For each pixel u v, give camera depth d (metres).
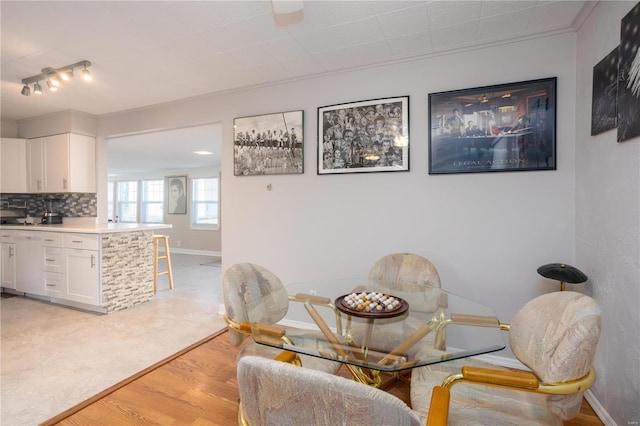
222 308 3.39
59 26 2.05
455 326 1.56
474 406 1.18
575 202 2.09
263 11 1.91
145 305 3.71
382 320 1.56
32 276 3.83
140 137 4.71
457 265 2.41
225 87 3.13
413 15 1.96
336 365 1.56
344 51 2.41
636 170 1.42
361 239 2.70
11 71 2.71
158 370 2.22
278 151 2.99
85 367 2.26
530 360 1.27
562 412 1.05
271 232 3.04
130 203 9.55
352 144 2.71
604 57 1.70
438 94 2.42
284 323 1.68
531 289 2.22
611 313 1.63
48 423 1.68
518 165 2.22
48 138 3.98
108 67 2.66
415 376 1.42
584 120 1.96
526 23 2.04
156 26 2.06
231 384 2.05
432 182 2.47
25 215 4.45
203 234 8.28
